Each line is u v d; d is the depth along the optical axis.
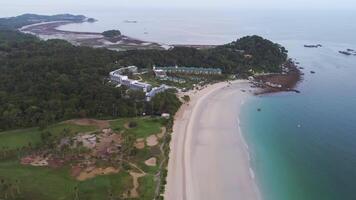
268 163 151.50
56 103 191.00
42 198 121.25
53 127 178.38
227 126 190.00
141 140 165.88
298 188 133.50
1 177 133.50
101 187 128.12
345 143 171.38
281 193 130.12
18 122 176.88
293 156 158.00
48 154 151.38
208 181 136.62
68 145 157.50
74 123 183.62
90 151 154.00
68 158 148.25
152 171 139.75
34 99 195.00
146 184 130.50
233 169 145.75
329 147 167.12
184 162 149.50
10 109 184.00
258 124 194.38
